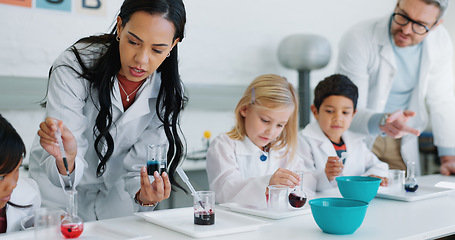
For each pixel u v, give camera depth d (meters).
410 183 1.81
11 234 1.17
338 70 2.79
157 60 1.43
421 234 1.25
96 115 1.65
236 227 1.24
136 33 1.37
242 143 1.93
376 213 1.50
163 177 1.36
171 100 1.67
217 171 1.82
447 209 1.56
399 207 1.59
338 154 2.25
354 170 2.26
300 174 1.58
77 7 3.67
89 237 1.19
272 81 1.87
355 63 2.66
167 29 1.39
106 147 1.71
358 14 4.93
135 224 1.34
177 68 1.64
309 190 1.82
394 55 2.63
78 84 1.55
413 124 2.79
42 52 3.58
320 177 1.92
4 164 1.17
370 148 2.58
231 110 4.31
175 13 1.41
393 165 2.80
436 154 4.37
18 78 3.37
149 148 1.39
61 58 1.57
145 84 1.65
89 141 1.70
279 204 1.46
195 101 3.91
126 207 1.82
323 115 2.24
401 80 2.73
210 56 4.26
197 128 4.15
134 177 1.68
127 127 1.68
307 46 4.22
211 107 3.99
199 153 3.80
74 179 1.46
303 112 4.30
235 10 4.34
